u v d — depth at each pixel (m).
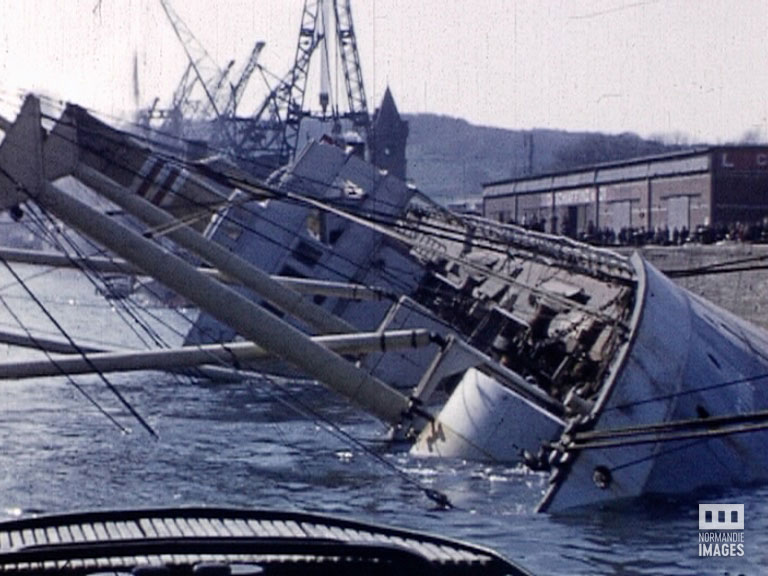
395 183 56.88
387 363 46.16
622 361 27.77
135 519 9.96
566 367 37.97
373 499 26.83
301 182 54.91
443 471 29.81
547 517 24.83
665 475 26.83
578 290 45.41
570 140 155.88
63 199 30.44
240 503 26.31
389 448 33.00
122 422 40.00
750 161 81.38
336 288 41.25
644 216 91.56
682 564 21.16
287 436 36.44
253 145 127.06
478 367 32.50
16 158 30.47
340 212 32.59
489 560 9.34
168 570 8.44
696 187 83.75
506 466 30.19
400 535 9.78
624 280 34.59
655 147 135.25
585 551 22.09
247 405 44.44
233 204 38.12
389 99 127.50
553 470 26.06
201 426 38.88
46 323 95.50
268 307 49.97
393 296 42.41
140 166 43.78
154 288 95.81
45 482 28.95
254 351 31.86
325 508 26.08
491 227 56.12
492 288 52.22
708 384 29.33
